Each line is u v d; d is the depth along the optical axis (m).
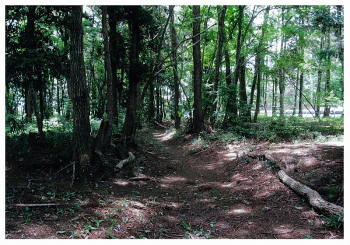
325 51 10.19
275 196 5.32
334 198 4.64
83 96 6.59
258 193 5.67
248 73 22.42
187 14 14.74
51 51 7.54
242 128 11.92
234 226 4.33
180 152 11.55
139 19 9.75
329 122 16.05
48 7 7.59
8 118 8.37
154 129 20.16
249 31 15.86
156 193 6.08
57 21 8.08
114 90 11.22
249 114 14.02
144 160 8.67
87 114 6.69
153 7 11.09
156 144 12.94
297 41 15.57
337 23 10.14
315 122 16.41
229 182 6.80
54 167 6.59
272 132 10.66
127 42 10.35
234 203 5.36
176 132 14.96
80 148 6.60
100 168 6.79
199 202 5.52
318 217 4.26
